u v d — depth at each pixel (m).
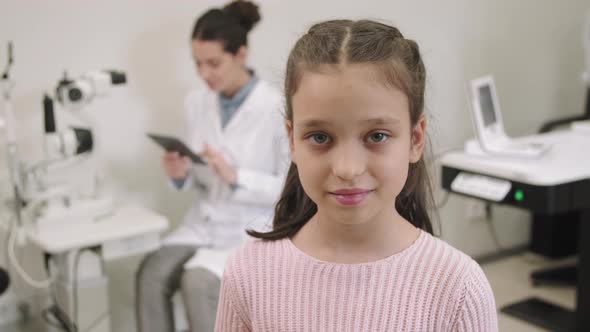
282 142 1.99
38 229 1.85
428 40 2.77
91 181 2.08
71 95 1.84
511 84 3.06
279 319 0.78
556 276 2.81
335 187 0.68
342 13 2.57
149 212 2.03
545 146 2.21
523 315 2.47
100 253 1.88
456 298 0.73
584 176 1.93
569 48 3.22
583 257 2.20
